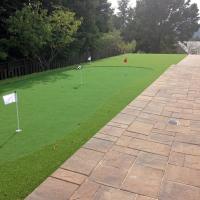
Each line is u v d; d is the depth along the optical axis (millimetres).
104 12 25438
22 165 3479
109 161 3658
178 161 3676
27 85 9023
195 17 35719
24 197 2850
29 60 13047
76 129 4750
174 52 39594
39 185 3070
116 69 12828
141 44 37719
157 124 5117
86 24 20078
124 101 6695
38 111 5844
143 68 13062
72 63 17125
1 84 9195
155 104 6496
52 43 13531
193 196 2902
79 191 2977
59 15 14188
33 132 4617
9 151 3881
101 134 4570
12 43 11844
